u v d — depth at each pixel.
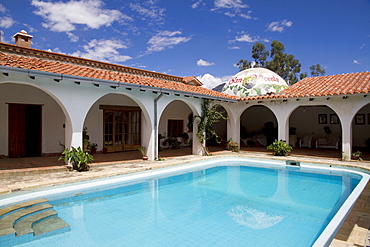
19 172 7.91
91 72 9.98
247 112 21.31
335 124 17.66
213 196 7.19
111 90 9.80
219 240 4.44
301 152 14.70
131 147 15.16
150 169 9.69
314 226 5.10
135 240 4.42
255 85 16.75
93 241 4.36
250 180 9.20
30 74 7.18
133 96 10.62
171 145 16.84
